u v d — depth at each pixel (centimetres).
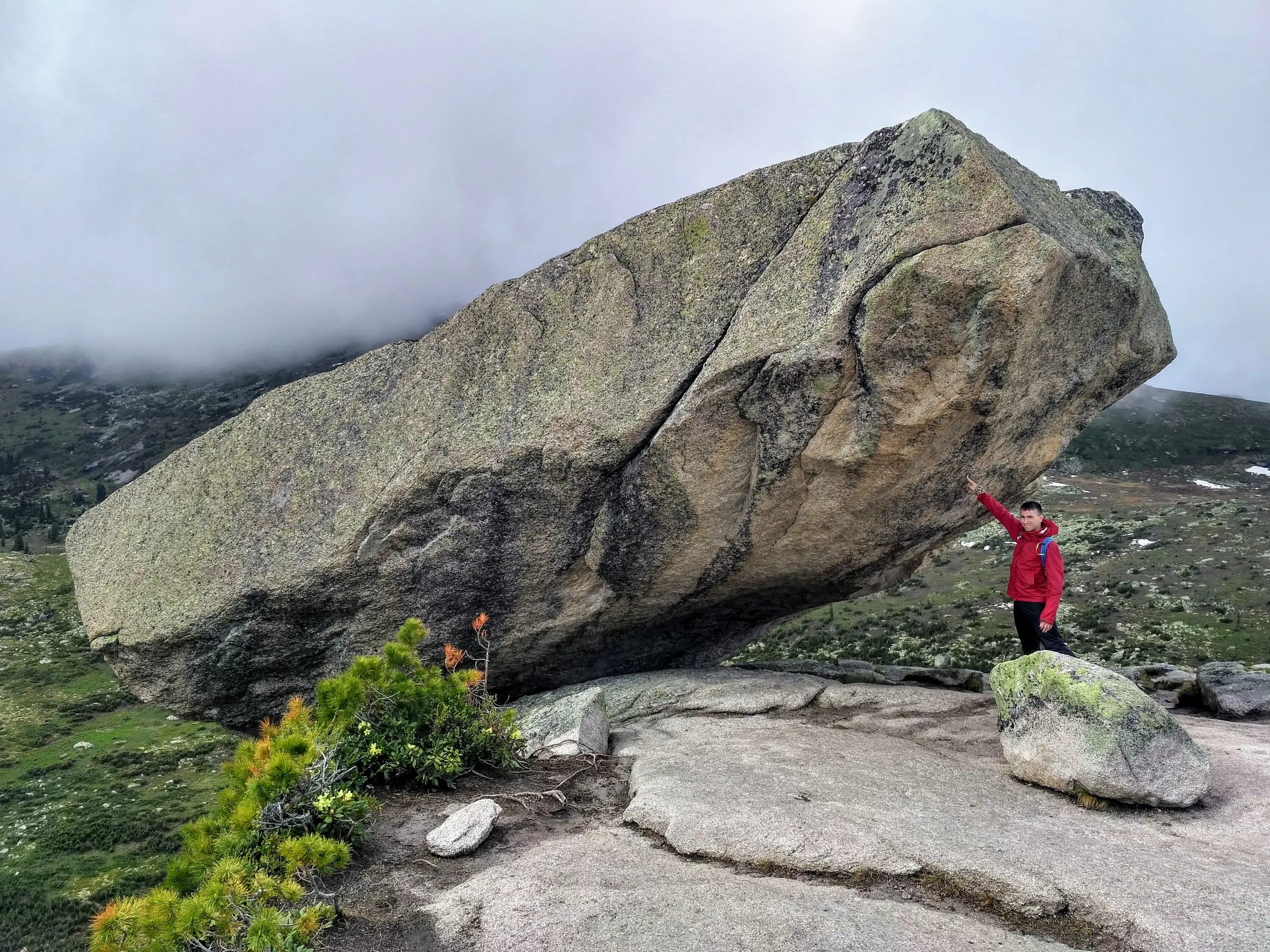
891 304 732
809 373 782
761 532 927
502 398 938
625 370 886
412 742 724
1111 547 6894
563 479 917
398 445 971
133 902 463
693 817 573
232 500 1038
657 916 452
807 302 790
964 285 711
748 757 743
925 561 1137
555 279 941
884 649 4725
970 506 992
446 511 955
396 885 532
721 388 822
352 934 470
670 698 1032
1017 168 811
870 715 940
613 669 1194
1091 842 534
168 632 1012
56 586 8394
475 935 454
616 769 764
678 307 873
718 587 1023
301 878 525
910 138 763
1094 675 634
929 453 838
